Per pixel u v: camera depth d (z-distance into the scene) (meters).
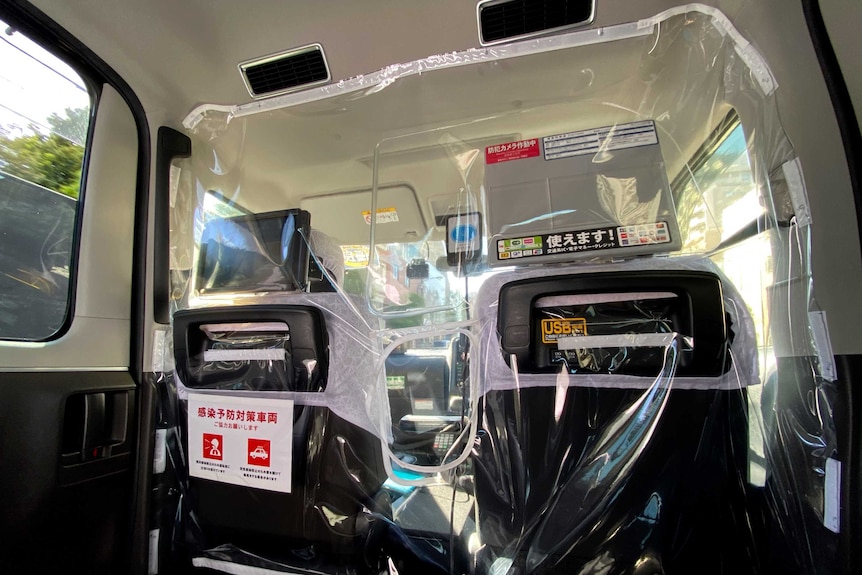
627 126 0.95
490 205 0.96
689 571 0.74
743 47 0.92
